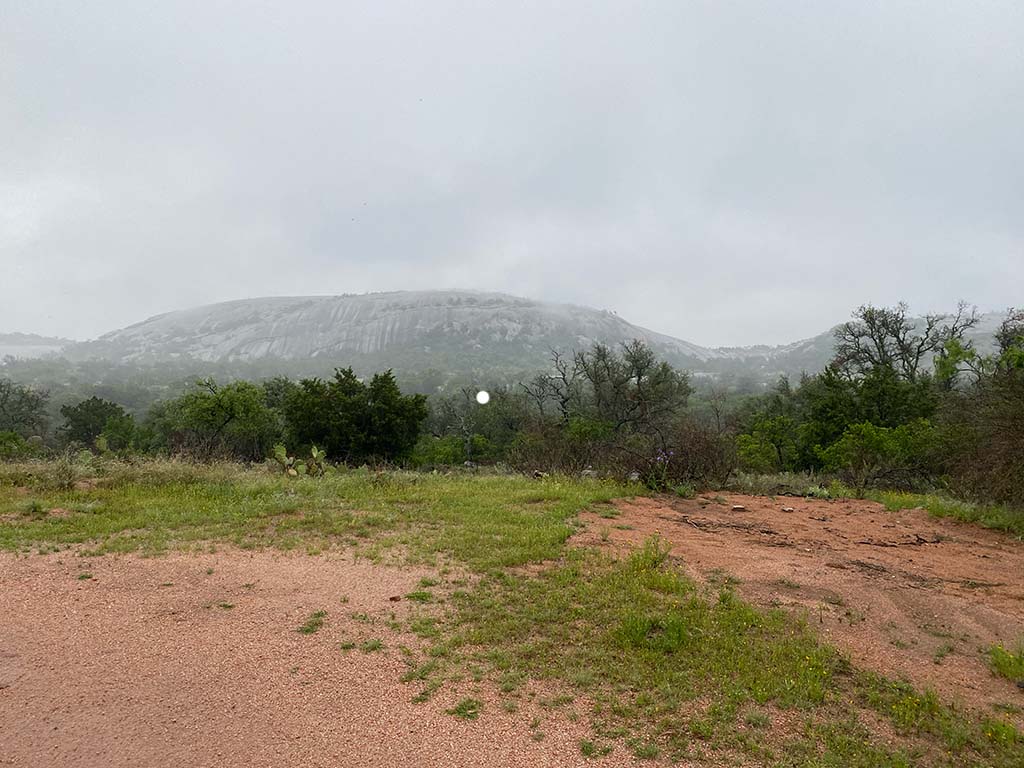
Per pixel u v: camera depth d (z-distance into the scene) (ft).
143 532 23.44
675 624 14.42
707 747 10.18
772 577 19.01
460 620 15.29
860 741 10.44
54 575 18.12
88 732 10.28
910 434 58.23
